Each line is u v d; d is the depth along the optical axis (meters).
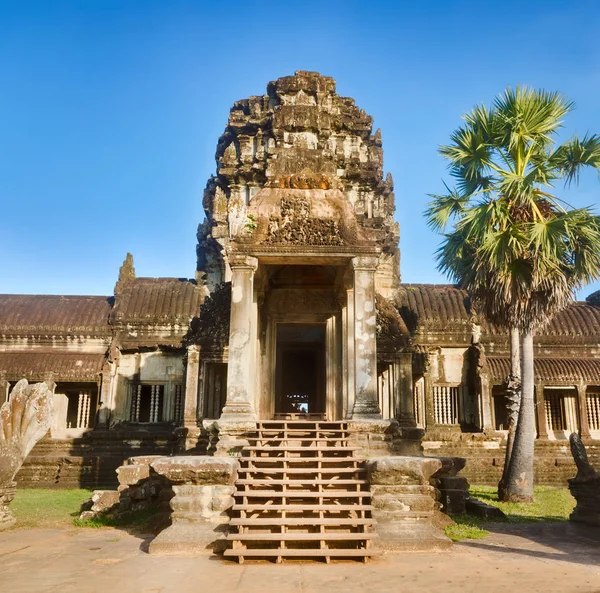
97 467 25.86
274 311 19.67
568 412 30.44
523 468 18.62
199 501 10.77
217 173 31.67
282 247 15.52
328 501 11.12
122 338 31.64
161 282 34.44
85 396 30.97
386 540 10.30
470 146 19.31
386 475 11.12
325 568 8.98
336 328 19.52
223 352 22.62
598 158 18.38
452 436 27.75
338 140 30.39
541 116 18.48
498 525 13.86
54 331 32.19
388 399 22.64
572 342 32.12
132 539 11.60
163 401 30.94
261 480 11.22
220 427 13.98
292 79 30.62
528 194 17.53
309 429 14.13
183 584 7.98
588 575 8.54
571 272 18.05
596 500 13.11
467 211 18.31
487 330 31.72
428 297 33.31
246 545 9.97
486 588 7.77
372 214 29.78
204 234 32.47
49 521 14.05
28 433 13.87
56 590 7.64
